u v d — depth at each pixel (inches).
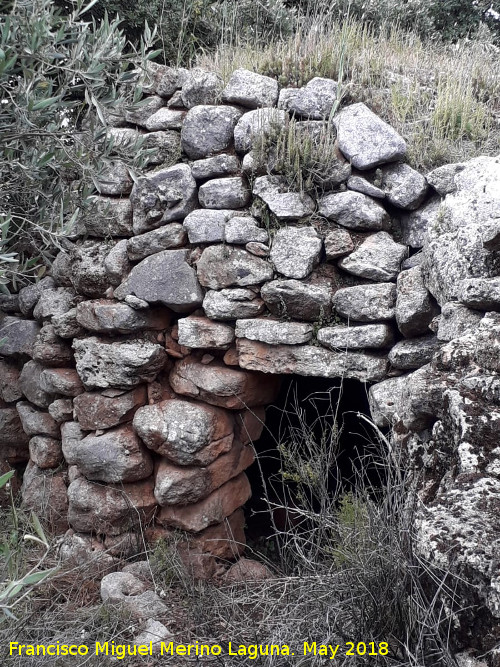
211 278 161.6
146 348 169.3
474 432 99.2
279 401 214.2
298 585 121.6
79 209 161.8
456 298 127.7
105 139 147.0
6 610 85.7
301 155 158.9
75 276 182.5
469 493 93.7
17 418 208.4
